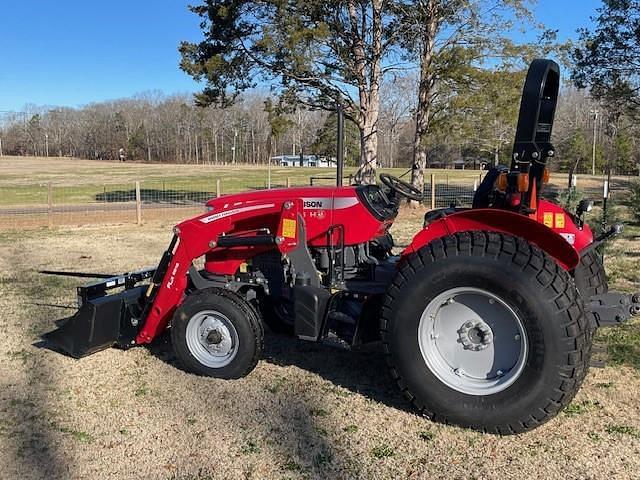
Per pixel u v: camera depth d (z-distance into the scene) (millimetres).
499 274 3111
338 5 16859
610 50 21406
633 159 44719
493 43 17000
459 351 3369
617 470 2928
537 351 3074
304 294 3930
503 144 18656
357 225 4090
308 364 4406
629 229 11008
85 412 3674
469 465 3002
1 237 12297
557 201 7125
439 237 3430
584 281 4148
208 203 4461
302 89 18266
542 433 3289
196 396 3877
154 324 4484
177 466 3041
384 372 4238
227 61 17578
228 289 4242
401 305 3367
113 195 28578
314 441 3268
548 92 3729
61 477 2961
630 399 3686
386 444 3219
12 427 3502
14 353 4770
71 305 6262
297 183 35188
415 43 18234
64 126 125125
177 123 107875
